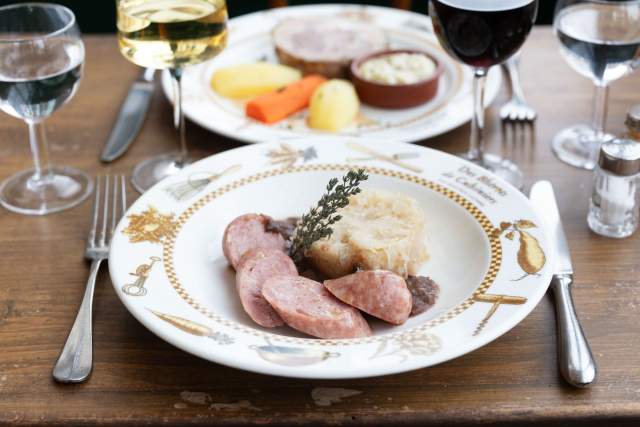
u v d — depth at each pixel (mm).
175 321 1075
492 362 1111
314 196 1419
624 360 1109
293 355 1014
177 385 1083
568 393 1062
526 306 1090
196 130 1709
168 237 1268
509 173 1521
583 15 1562
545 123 1699
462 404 1050
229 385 1082
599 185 1351
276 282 1133
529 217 1274
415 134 1599
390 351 1021
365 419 1036
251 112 1705
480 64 1430
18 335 1174
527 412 1037
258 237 1272
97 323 1188
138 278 1166
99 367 1110
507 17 1334
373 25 2082
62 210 1456
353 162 1453
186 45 1419
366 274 1113
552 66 1921
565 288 1201
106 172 1563
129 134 1670
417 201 1338
